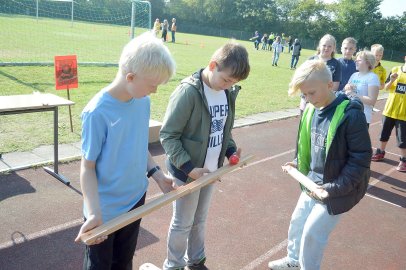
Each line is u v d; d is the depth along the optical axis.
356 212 4.31
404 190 5.13
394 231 3.96
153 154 5.33
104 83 9.70
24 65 10.94
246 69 2.04
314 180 2.47
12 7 27.77
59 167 4.51
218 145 2.43
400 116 5.74
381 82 6.17
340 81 5.26
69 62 5.66
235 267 3.06
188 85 2.18
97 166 1.77
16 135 5.38
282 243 3.49
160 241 3.28
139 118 1.85
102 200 1.82
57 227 3.34
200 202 2.63
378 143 7.61
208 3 63.75
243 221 3.81
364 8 59.38
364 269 3.23
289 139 7.04
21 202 3.68
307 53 37.97
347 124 2.18
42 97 4.21
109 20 28.70
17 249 2.99
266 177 5.06
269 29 63.72
